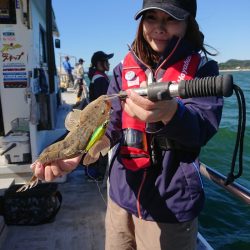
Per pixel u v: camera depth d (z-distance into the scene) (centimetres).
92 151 79
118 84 91
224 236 227
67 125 83
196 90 54
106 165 211
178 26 82
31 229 162
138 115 59
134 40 89
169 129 62
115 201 90
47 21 236
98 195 199
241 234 228
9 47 220
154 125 63
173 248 81
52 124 246
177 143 77
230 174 74
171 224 80
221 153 461
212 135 72
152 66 88
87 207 184
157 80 80
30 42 226
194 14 85
